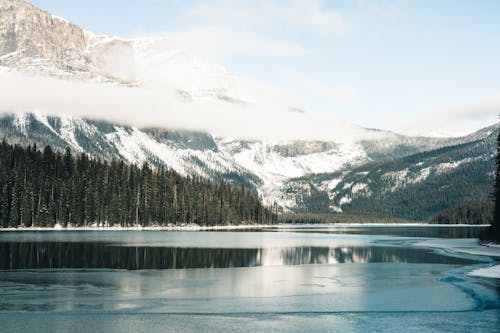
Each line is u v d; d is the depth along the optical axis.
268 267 75.44
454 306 47.31
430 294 52.94
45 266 73.06
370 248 112.44
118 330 38.66
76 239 130.50
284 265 78.12
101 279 61.31
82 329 38.75
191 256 90.12
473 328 39.78
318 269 73.25
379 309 46.09
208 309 45.81
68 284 57.41
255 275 66.50
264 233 194.12
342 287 57.38
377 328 39.84
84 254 89.62
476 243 130.62
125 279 61.72
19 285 56.38
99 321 41.16
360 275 66.81
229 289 55.62
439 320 42.22
